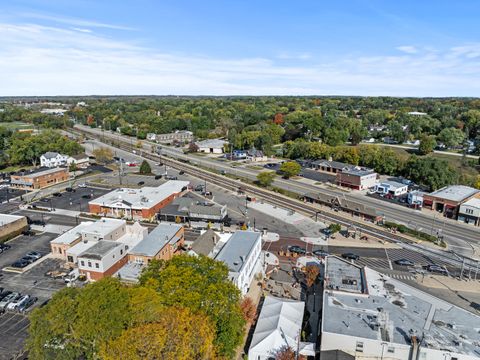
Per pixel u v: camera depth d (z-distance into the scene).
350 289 56.72
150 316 38.28
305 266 73.12
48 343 38.06
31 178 127.38
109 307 38.12
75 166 155.50
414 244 86.56
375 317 49.94
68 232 82.19
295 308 56.25
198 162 176.00
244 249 68.12
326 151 170.62
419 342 44.25
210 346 39.72
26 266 73.75
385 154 152.88
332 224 92.81
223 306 45.16
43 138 177.12
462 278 71.06
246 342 51.91
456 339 45.47
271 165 169.75
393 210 111.00
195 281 45.22
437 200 109.06
